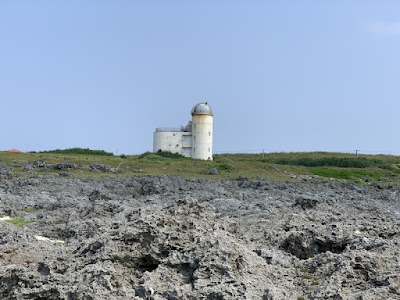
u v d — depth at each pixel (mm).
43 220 42281
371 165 111312
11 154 98938
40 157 97000
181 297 20375
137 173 86062
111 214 41969
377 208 50281
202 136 109312
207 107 109938
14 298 21344
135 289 21547
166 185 68188
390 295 20078
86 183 71625
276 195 63625
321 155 136625
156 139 112562
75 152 113250
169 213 27391
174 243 24281
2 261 25484
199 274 21562
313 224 32188
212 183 74875
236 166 96188
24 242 29344
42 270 23031
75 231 35781
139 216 27641
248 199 58688
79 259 23969
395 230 28594
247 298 19828
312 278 22375
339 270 21688
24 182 67188
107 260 23391
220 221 28281
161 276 22266
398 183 87750
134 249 24172
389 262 22391
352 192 72438
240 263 22234
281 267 23672
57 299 21031
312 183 80562
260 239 30922
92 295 20672
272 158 127188
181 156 109750
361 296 19828
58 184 68812
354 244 25656
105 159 99562
